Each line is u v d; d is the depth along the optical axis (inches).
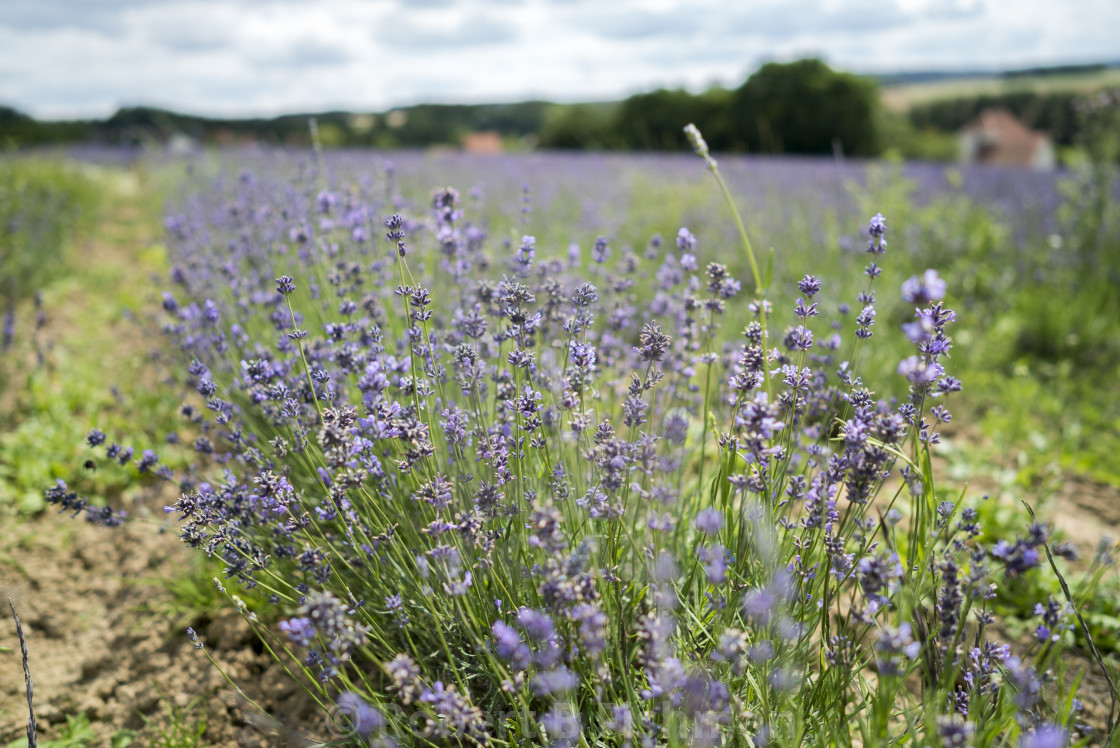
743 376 70.6
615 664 68.6
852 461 63.2
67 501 80.7
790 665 59.5
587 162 504.4
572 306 100.0
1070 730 56.0
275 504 72.0
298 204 159.5
